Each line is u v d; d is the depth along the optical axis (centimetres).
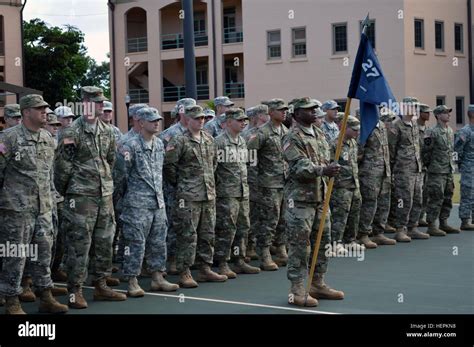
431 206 1433
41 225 834
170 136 1110
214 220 1033
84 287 1038
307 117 861
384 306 859
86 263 891
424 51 3019
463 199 1510
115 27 3991
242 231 1098
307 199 855
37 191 824
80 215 881
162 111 3866
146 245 973
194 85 1376
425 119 1427
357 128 1189
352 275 1056
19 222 810
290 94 3272
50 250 848
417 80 2980
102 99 893
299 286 871
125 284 1045
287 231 873
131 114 1043
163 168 998
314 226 877
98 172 892
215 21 3688
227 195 1066
